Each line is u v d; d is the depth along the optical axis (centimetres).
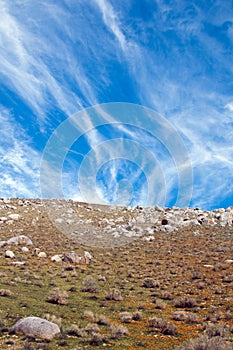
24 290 2100
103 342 1330
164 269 3152
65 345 1245
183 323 1680
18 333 1316
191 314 1741
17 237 3884
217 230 5194
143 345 1334
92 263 3325
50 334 1320
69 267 2972
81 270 2967
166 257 3678
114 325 1547
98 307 1919
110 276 2839
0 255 3238
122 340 1377
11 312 1592
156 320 1636
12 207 6812
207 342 1216
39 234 4666
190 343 1227
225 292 2352
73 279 2620
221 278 2781
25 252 3494
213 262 3384
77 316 1680
